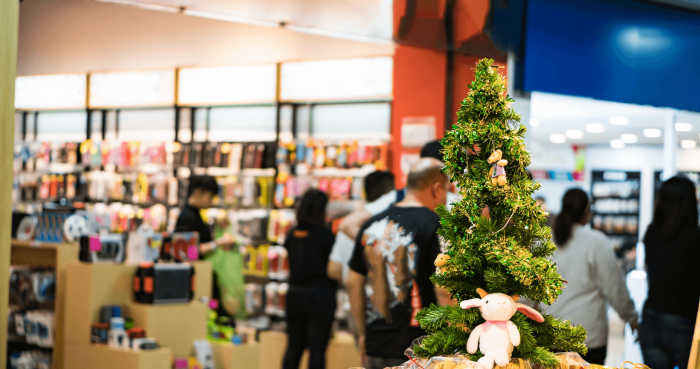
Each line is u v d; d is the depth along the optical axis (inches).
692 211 144.9
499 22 169.6
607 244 146.6
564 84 181.2
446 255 61.3
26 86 355.3
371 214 162.1
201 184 218.1
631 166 451.8
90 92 334.6
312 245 185.8
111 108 327.9
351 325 169.5
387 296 117.7
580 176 460.1
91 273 169.0
